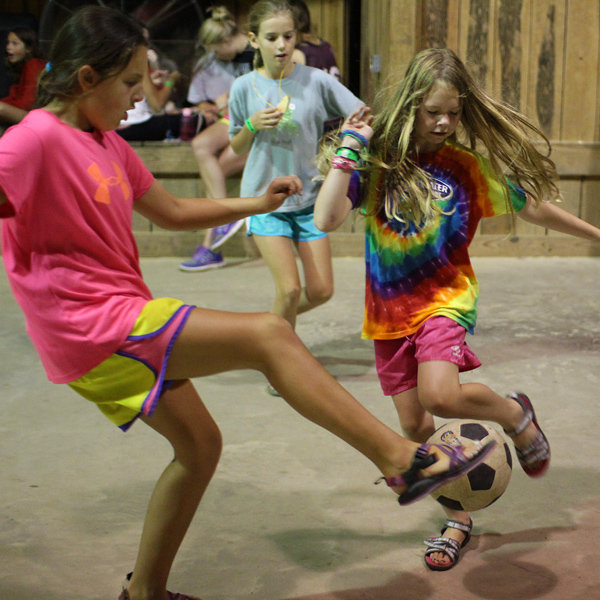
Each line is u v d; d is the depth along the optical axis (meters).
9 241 1.78
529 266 6.68
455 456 1.72
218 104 7.12
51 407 3.61
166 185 7.05
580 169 6.92
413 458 1.71
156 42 8.77
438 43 6.73
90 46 1.72
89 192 1.76
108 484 2.83
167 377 1.79
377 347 2.47
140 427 3.37
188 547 2.40
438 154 2.40
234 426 3.36
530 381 3.87
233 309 5.27
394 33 6.59
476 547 2.38
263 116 3.62
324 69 6.21
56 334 1.76
